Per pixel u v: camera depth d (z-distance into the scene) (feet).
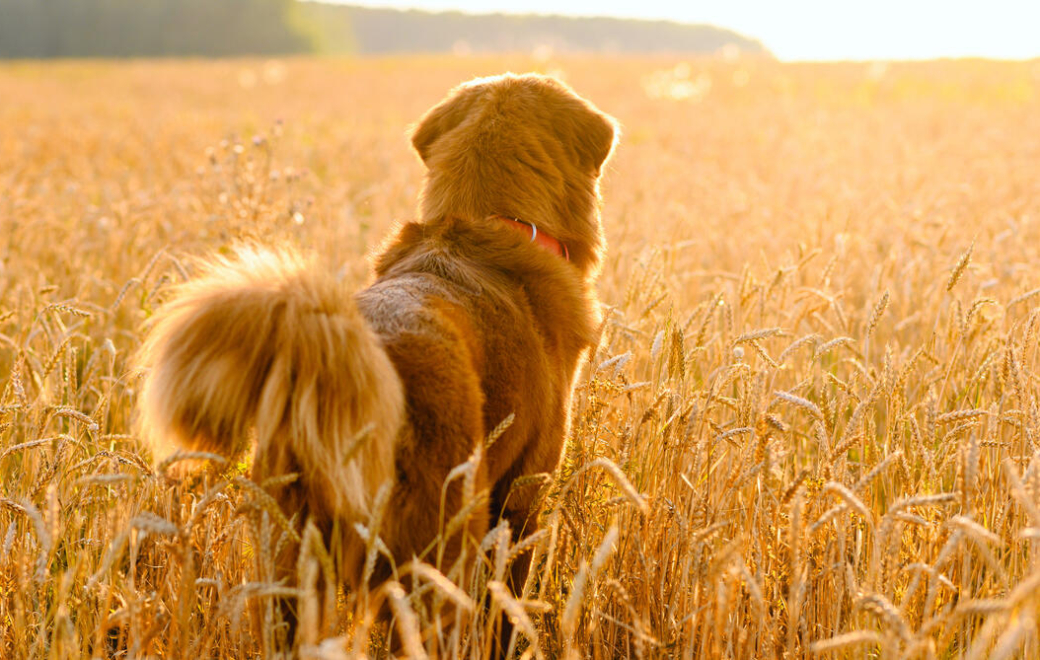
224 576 10.85
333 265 21.35
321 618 8.48
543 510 10.81
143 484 11.42
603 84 118.11
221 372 7.32
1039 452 8.82
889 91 101.91
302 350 7.25
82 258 21.99
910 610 10.30
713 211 28.32
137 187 32.94
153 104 94.89
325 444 7.34
